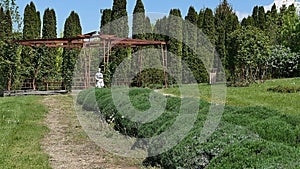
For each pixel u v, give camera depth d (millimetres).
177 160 4859
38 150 6688
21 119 10070
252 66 18938
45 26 22562
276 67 22047
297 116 5582
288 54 21984
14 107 12219
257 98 12555
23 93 18016
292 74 22844
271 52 20625
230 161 3760
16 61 19562
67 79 19766
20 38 21828
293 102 11328
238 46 18734
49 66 21016
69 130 8867
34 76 20297
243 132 4758
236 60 18828
